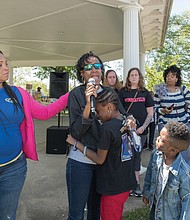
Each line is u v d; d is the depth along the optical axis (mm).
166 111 3145
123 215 2787
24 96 1845
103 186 1920
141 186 3555
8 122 1717
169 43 19391
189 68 18781
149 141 5945
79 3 5320
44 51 11156
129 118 2004
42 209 2947
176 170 1726
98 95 1950
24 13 6074
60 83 7742
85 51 11188
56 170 4418
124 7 4395
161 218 1802
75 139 1987
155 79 16094
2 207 1795
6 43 9586
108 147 1842
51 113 2012
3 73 1743
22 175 1820
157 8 5539
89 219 2254
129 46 4395
